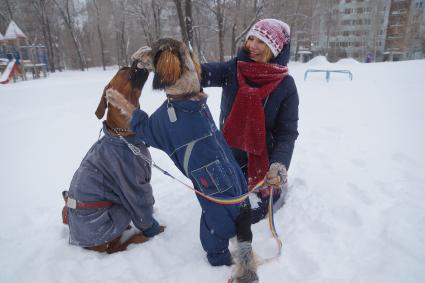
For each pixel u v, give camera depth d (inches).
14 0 1347.2
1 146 223.8
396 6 1753.2
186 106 83.5
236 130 114.4
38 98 399.9
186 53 82.4
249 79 112.7
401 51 1681.8
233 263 99.7
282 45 108.3
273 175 100.5
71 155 204.1
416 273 91.6
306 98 346.9
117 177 103.4
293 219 121.4
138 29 1440.7
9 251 112.7
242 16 837.2
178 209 135.5
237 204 89.1
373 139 201.9
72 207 104.7
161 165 181.2
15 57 818.8
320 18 1439.5
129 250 110.7
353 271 94.6
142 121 92.0
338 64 864.9
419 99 311.3
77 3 1496.1
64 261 105.0
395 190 135.3
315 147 192.7
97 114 102.2
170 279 96.7
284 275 95.3
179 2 561.6
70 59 1610.5
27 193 156.4
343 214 121.3
